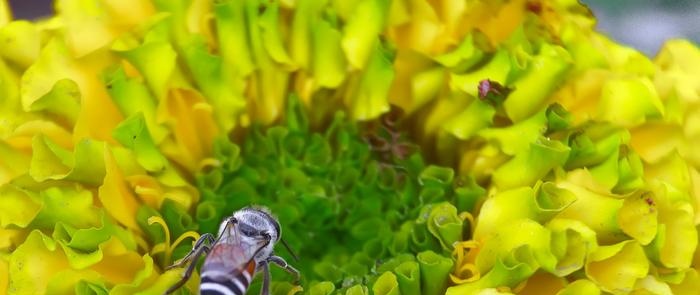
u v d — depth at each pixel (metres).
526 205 0.11
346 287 0.12
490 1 0.12
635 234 0.11
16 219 0.11
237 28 0.12
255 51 0.12
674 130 0.12
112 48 0.11
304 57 0.12
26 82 0.11
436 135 0.12
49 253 0.11
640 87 0.12
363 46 0.12
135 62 0.11
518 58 0.12
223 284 0.10
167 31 0.11
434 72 0.12
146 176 0.11
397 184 0.12
